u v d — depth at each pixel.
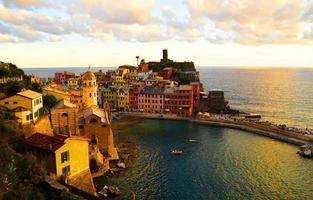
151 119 162.12
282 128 127.00
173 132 131.88
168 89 178.50
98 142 91.38
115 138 119.06
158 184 74.25
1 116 66.62
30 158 49.72
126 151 101.19
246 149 104.88
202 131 134.12
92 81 123.44
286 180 77.50
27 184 44.16
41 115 87.69
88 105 121.38
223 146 108.75
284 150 103.62
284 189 72.19
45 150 57.94
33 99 79.94
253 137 122.44
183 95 168.75
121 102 183.25
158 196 67.75
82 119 95.94
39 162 55.19
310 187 73.25
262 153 100.19
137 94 179.38
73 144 60.78
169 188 72.12
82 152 63.25
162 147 107.12
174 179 77.62
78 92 146.38
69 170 60.00
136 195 67.94
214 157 95.75
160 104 174.88
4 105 76.50
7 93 92.06
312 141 109.00
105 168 79.06
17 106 77.19
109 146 92.31
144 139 118.69
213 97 177.50
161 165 87.88
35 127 74.12
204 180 77.25
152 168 85.19
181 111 169.00
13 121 66.38
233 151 102.50
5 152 45.53
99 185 71.44
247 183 75.62
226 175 80.75
